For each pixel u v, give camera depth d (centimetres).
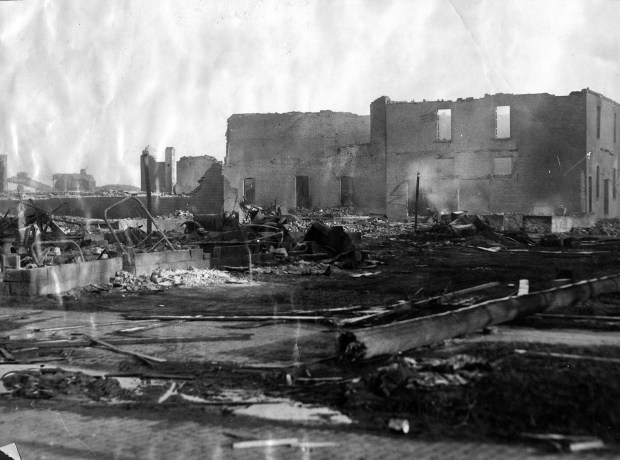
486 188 3856
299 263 1512
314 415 399
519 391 396
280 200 4488
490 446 342
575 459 323
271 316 766
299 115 4475
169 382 485
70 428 385
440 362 471
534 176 3753
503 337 575
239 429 379
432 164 4000
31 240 1327
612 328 624
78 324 744
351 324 693
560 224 3020
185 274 1230
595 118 3806
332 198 4403
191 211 3812
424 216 3797
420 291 1002
